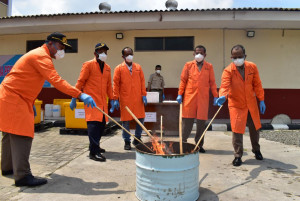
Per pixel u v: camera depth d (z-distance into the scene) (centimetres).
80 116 586
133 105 436
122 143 497
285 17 705
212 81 430
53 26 791
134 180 291
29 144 269
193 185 230
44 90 874
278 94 811
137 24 764
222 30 808
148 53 830
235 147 353
